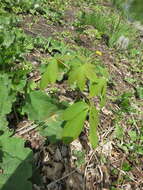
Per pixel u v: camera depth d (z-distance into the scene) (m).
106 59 1.18
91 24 1.48
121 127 0.78
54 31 1.26
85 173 0.58
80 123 0.33
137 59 1.31
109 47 1.32
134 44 1.48
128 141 0.74
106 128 0.73
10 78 0.61
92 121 0.33
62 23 1.38
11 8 1.27
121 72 1.12
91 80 0.37
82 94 0.76
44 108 0.55
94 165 0.61
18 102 0.62
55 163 0.57
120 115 0.81
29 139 0.59
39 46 1.01
